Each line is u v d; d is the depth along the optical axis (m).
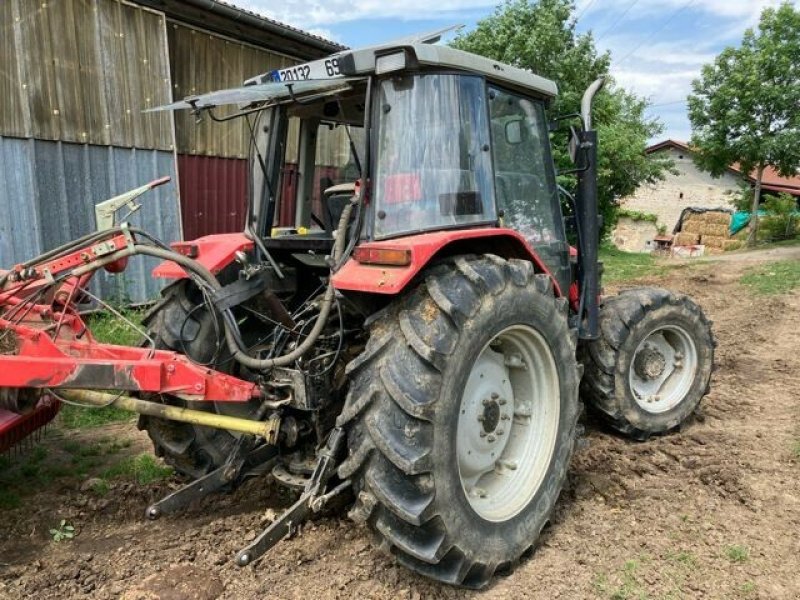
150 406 3.16
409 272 2.61
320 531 3.32
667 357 4.78
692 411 4.76
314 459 3.26
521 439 3.32
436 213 3.02
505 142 3.57
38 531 3.35
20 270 3.03
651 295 4.49
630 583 2.92
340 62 2.89
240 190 9.62
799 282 12.05
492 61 3.29
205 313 3.57
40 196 7.06
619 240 32.34
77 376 2.84
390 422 2.60
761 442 4.52
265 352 3.37
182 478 3.87
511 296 2.94
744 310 10.05
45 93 7.04
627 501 3.68
